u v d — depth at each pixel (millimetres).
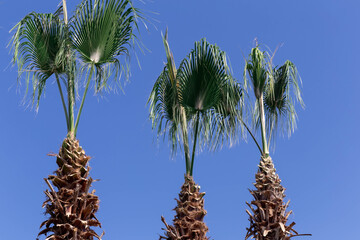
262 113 9367
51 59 7551
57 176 6578
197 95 8742
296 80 9688
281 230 8125
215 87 8672
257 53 9461
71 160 6648
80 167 6664
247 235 8375
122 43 7812
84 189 6637
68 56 7262
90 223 6594
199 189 8383
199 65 8641
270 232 8180
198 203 8195
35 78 7574
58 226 6410
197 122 8875
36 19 7441
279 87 9828
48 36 7469
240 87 9234
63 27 7418
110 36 7520
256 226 8375
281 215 8320
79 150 6828
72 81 7211
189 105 8820
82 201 6559
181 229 7953
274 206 8344
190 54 8727
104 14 7418
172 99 9109
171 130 9508
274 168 8797
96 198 6684
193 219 8008
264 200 8406
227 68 8469
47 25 7492
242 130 8820
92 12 7402
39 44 7504
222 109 8898
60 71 7457
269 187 8500
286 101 9789
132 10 7613
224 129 8906
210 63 8617
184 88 8789
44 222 6449
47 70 7523
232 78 8477
